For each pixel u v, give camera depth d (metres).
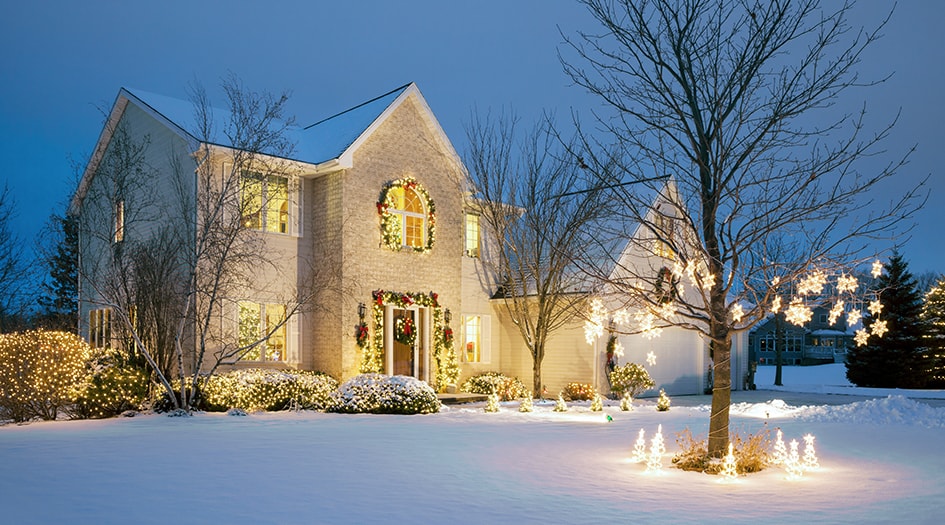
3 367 15.45
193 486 8.38
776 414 18.88
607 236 22.64
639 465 10.39
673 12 10.60
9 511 7.13
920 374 33.88
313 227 21.66
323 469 9.61
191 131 19.80
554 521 7.05
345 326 20.61
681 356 27.86
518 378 25.80
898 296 35.34
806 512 7.54
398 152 22.31
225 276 18.77
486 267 25.91
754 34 10.29
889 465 10.68
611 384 23.89
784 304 10.21
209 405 17.33
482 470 9.79
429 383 22.83
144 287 18.14
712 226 10.41
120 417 16.41
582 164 13.72
